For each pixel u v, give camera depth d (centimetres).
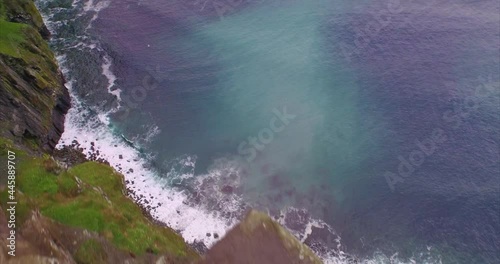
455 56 6234
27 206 3284
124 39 6588
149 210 4478
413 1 7338
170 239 3972
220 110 5634
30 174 3822
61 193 3781
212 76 6091
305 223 4503
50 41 6450
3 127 4291
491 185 4731
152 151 5119
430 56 6256
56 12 7025
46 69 5497
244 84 5978
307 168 4978
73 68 6047
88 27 6756
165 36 6688
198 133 5347
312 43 6569
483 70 6009
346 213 4581
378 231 4428
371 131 5344
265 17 7088
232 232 3092
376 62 6219
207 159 5066
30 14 6094
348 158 5075
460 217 4478
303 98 5781
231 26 6894
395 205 4619
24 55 5191
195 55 6400
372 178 4866
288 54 6406
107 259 3156
